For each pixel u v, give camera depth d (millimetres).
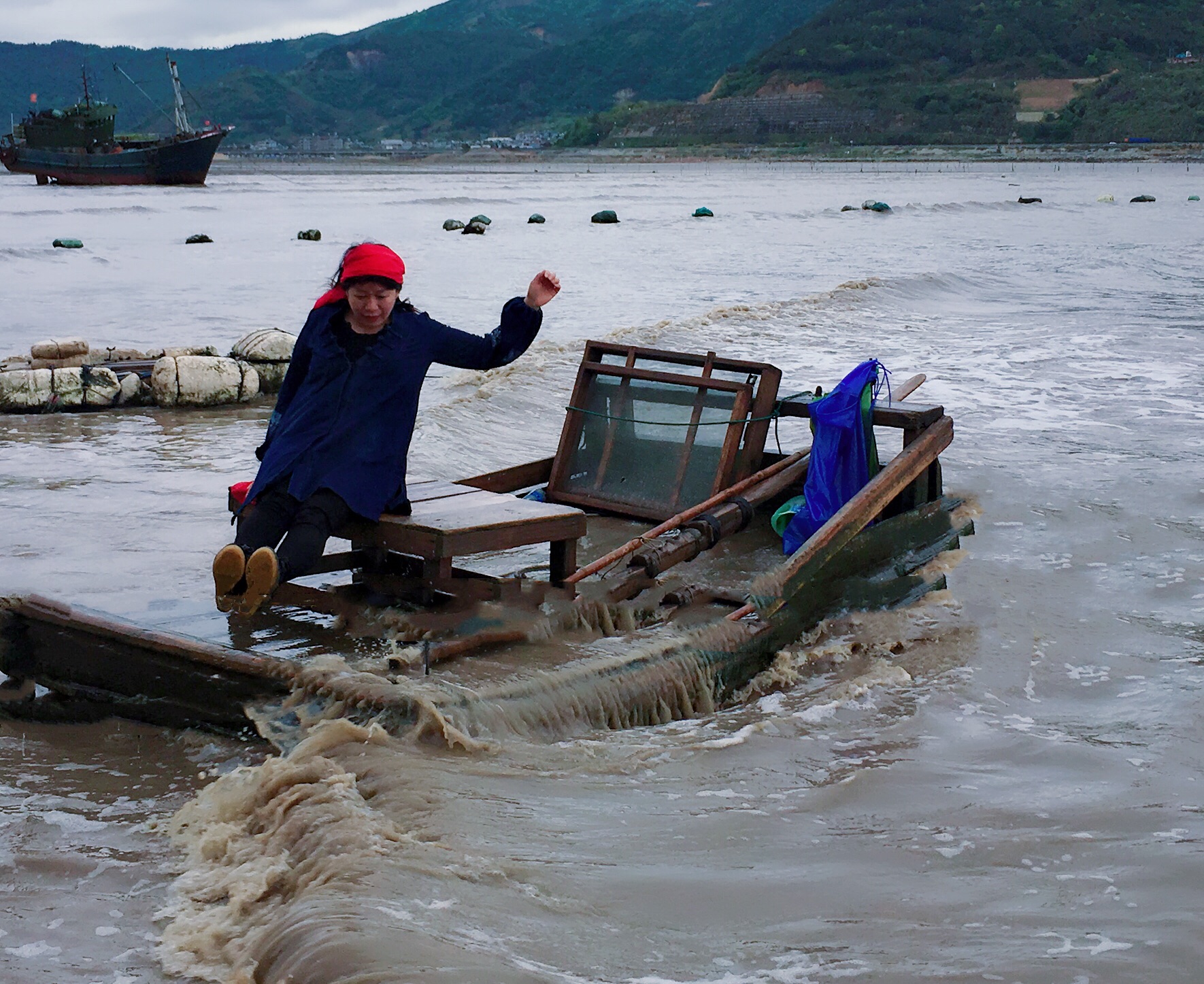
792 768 4340
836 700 4996
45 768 4316
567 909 3182
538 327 5402
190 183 94188
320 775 3891
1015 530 7598
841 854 3623
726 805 3977
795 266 29297
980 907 3287
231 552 4562
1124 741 4617
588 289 23531
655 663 4957
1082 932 3143
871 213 58531
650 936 3076
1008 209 63031
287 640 5293
